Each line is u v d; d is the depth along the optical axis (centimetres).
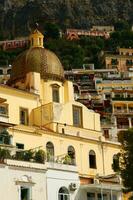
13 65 8381
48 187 5488
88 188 5991
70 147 7281
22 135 6644
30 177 5288
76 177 5891
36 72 7938
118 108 16175
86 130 7738
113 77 18475
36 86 7794
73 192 5800
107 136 11338
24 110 7400
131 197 5450
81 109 7869
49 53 8381
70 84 8369
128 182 5281
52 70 8144
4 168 5056
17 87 8031
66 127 7494
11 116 7131
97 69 19988
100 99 16362
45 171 5481
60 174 5694
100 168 7544
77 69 19888
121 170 5400
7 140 5916
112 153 7800
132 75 19175
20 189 5156
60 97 8125
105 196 6238
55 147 7062
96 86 17550
